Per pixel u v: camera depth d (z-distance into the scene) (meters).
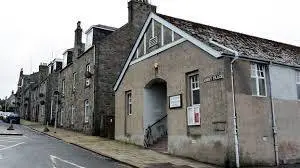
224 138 12.40
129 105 19.95
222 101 12.67
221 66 12.91
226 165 12.15
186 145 14.38
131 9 26.50
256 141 13.23
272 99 14.37
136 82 18.92
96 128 24.16
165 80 16.30
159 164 12.49
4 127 31.47
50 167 11.02
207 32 16.38
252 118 13.34
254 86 13.97
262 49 16.75
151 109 18.09
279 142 14.20
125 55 26.20
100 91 24.80
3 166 11.01
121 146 17.70
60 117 33.62
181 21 17.25
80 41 30.22
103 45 25.56
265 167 13.03
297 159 14.75
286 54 17.72
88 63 26.64
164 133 18.31
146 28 18.41
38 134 25.02
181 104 14.94
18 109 62.38
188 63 14.77
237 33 18.58
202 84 13.80
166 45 16.41
